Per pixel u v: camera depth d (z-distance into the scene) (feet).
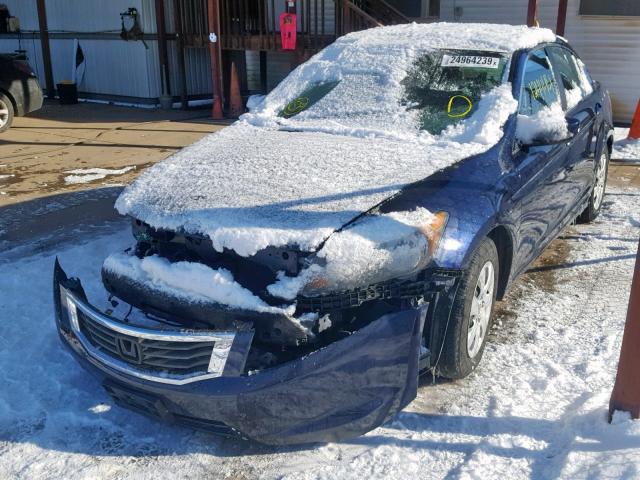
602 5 36.27
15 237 18.49
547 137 11.76
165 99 44.06
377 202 9.68
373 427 9.16
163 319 9.62
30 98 35.86
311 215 9.36
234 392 8.51
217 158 11.74
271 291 8.79
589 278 15.39
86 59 47.93
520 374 11.27
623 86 37.04
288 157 11.41
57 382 11.36
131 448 9.73
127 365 9.23
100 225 19.51
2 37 52.54
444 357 10.32
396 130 12.63
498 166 11.31
